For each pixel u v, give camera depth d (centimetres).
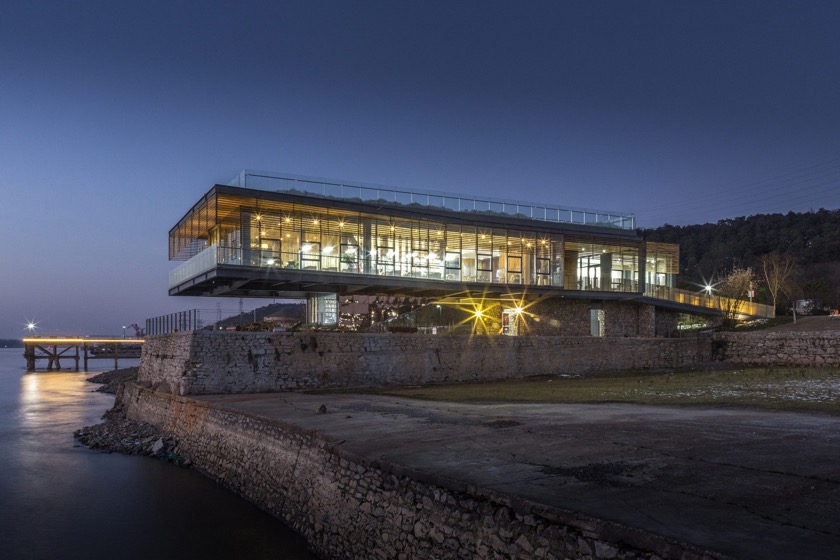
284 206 3544
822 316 5356
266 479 1639
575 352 3606
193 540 1446
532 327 4509
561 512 750
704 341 4128
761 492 801
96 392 5300
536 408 1842
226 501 1725
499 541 831
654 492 823
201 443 2158
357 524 1172
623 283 4800
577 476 929
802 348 3631
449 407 1945
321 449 1384
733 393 2016
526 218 4422
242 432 1864
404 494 1045
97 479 2048
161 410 2686
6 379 7138
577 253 4803
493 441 1260
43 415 3725
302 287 4053
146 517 1638
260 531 1456
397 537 1042
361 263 3772
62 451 2536
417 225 3975
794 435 1177
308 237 3631
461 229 4122
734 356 4031
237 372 2628
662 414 1574
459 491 923
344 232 3741
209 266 3447
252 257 3428
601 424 1416
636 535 663
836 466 917
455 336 3209
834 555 588
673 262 5425
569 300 4662
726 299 5572
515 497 823
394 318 4341
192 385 2536
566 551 738
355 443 1314
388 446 1262
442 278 4031
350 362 2889
